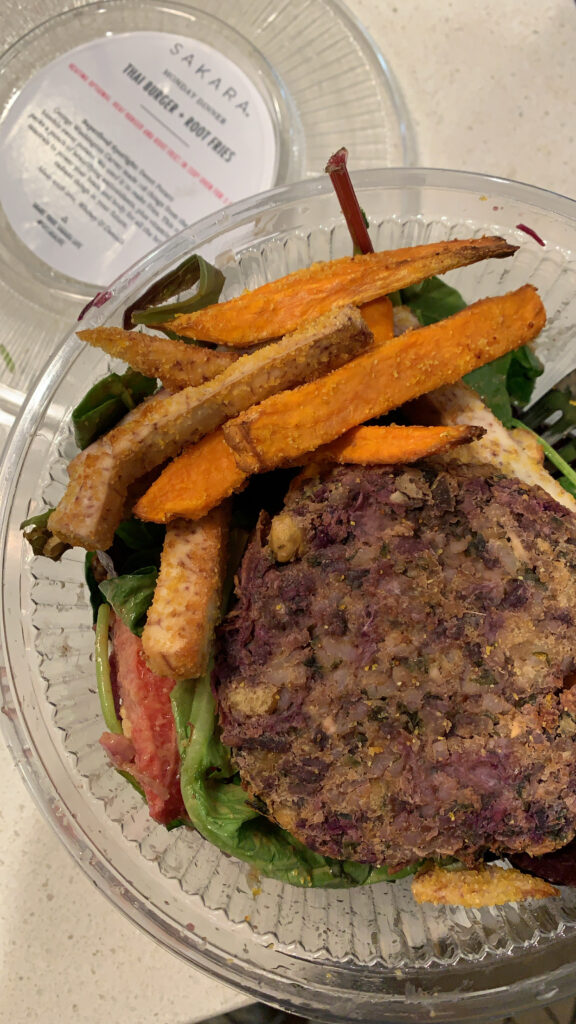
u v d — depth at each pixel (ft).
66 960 0.74
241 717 0.55
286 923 0.61
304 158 0.86
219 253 0.69
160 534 0.65
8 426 0.82
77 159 0.86
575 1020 0.71
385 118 0.85
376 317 0.60
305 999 0.58
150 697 0.62
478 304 0.58
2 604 0.64
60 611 0.67
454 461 0.60
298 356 0.55
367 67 0.86
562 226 0.68
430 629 0.54
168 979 0.74
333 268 0.61
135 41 0.86
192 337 0.61
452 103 0.87
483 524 0.56
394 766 0.54
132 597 0.63
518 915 0.61
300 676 0.55
